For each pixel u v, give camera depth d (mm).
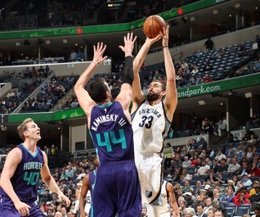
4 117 36719
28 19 43875
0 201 7477
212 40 36000
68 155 33250
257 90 29719
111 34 41531
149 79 34844
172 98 6910
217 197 17047
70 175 27469
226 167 21422
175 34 41031
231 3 35062
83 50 44438
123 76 6012
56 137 41969
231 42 34969
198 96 30781
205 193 16984
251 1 34719
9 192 7129
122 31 40719
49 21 43875
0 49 45438
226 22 38312
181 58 37594
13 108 37656
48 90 38844
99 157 5824
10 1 48312
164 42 6906
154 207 7035
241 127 29797
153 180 6902
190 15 37375
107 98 5949
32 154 7480
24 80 40906
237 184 18422
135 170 5742
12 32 42719
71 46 44281
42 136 42000
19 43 43781
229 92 29984
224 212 15367
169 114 6957
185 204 16406
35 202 7598
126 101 5852
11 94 39375
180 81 32219
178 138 30000
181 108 34188
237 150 23234
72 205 18109
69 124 37031
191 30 38531
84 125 36312
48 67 41312
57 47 44594
